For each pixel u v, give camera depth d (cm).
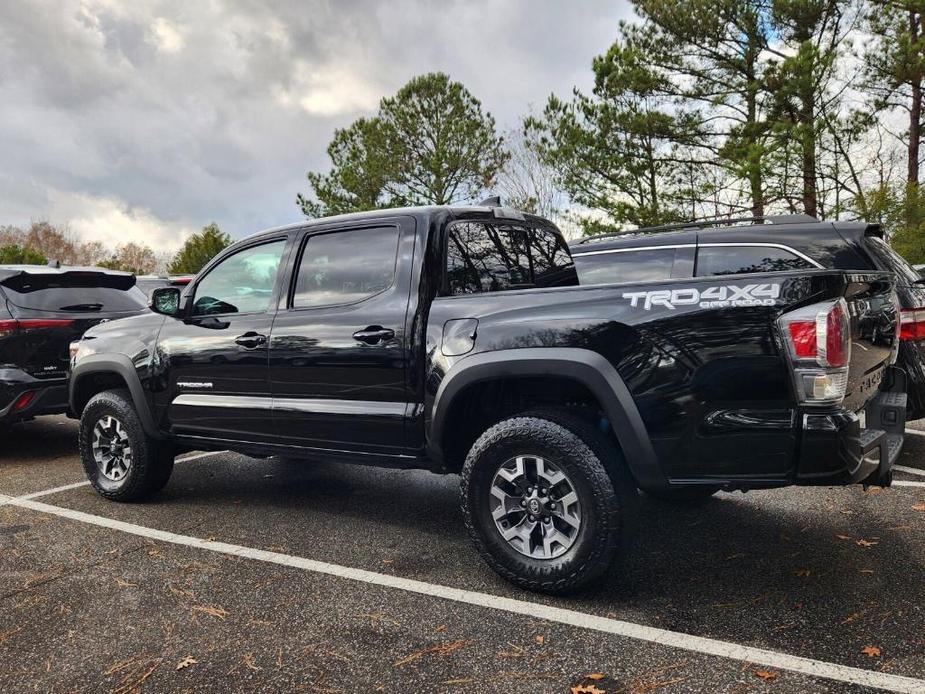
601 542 282
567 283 447
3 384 562
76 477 531
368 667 247
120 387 483
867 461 265
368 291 355
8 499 471
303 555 355
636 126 1928
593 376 282
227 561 349
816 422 250
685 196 2002
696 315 268
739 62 1888
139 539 384
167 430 432
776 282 257
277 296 389
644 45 1984
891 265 470
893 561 326
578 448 284
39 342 585
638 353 277
